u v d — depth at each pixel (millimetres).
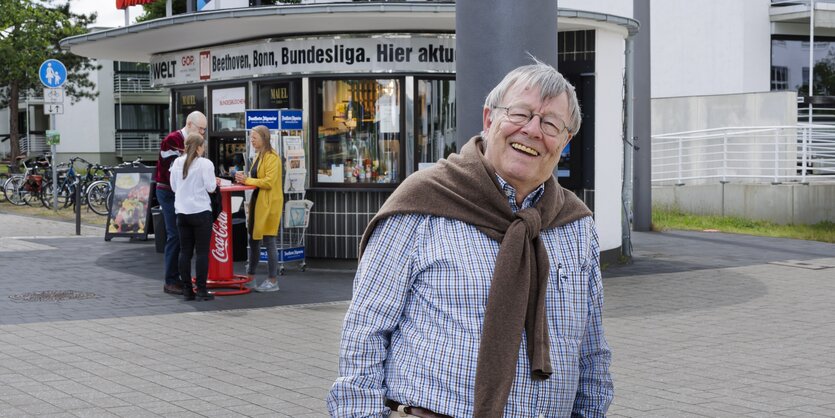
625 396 6562
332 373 7125
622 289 11430
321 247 13141
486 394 2547
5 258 14062
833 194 19859
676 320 9422
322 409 6148
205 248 10398
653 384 6895
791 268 13367
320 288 11375
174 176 10344
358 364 2676
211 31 12984
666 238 17391
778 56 24594
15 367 7230
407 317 2697
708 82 24672
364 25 12469
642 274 12734
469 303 2600
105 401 6285
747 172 21062
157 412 6035
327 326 9000
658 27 25484
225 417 5941
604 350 2916
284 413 6043
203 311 9758
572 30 13109
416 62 12859
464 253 2619
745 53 24016
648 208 18656
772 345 8258
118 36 13617
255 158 11172
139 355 7688
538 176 2699
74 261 13789
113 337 8406
